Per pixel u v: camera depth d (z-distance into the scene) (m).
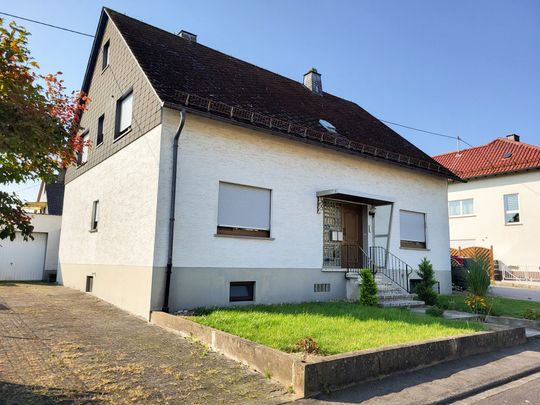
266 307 9.82
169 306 9.10
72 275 14.77
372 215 14.20
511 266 23.19
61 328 7.78
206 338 6.76
